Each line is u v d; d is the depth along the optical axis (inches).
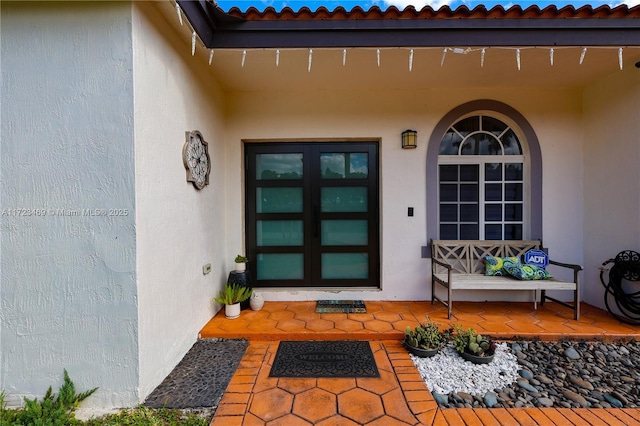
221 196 137.2
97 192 75.4
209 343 107.0
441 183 147.6
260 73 124.8
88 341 76.3
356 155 148.6
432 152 142.0
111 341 76.2
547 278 125.7
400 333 108.0
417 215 143.6
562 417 71.2
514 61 114.3
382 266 144.3
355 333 108.5
